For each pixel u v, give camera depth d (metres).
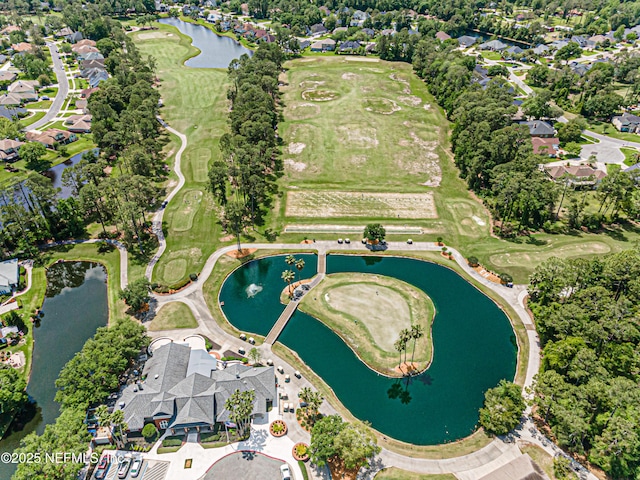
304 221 143.38
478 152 154.50
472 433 85.56
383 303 114.62
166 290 115.62
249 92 190.88
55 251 129.75
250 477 75.69
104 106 181.50
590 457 77.50
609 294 103.31
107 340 91.62
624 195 136.12
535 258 129.50
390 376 96.44
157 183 160.00
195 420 80.88
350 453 72.38
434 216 146.38
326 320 109.62
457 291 119.75
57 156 176.88
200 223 141.38
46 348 100.94
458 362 100.56
